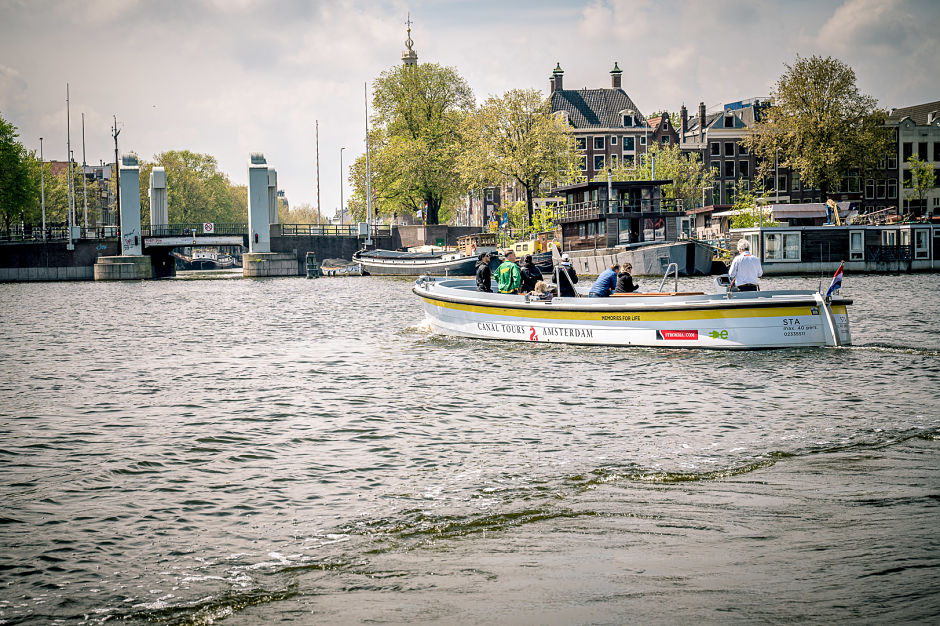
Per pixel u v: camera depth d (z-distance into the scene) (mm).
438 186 79688
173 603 6348
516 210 78375
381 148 82500
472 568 6719
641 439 11234
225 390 16141
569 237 64750
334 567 6934
